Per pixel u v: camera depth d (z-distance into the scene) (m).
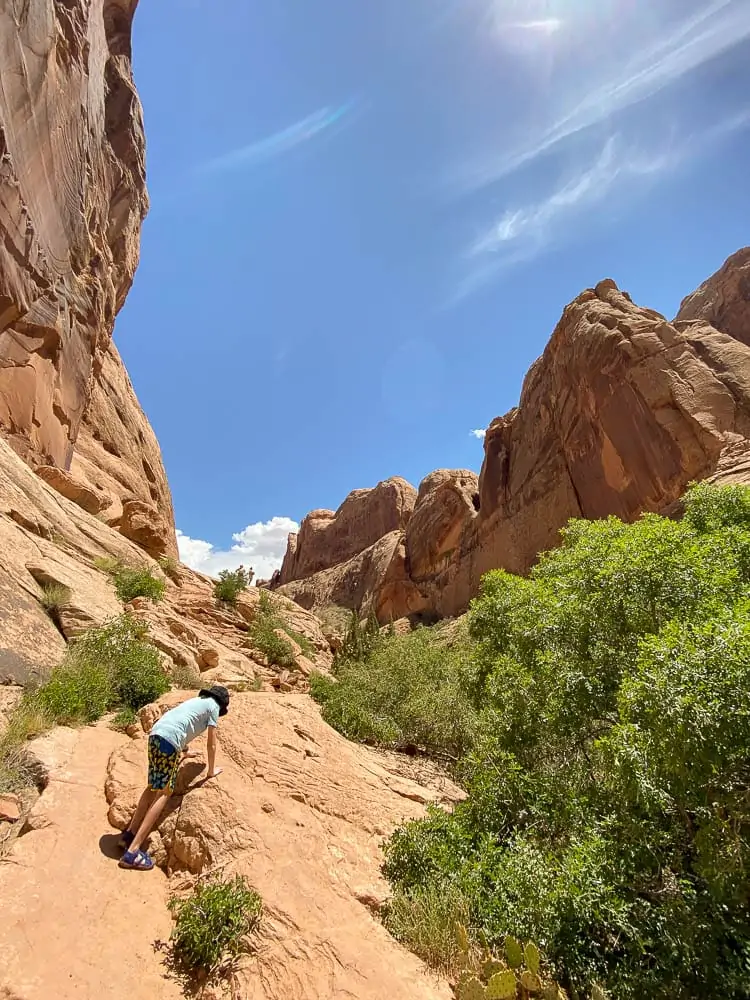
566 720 4.73
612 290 29.38
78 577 9.42
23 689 5.58
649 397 22.08
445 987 2.81
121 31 27.25
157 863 3.68
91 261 20.95
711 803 3.10
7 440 14.93
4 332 15.09
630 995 2.79
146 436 31.25
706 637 3.32
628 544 5.14
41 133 15.64
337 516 93.00
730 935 2.93
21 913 2.80
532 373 37.12
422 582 48.31
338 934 3.02
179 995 2.60
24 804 4.00
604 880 3.26
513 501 34.75
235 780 4.43
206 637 11.88
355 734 9.18
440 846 3.92
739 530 6.59
